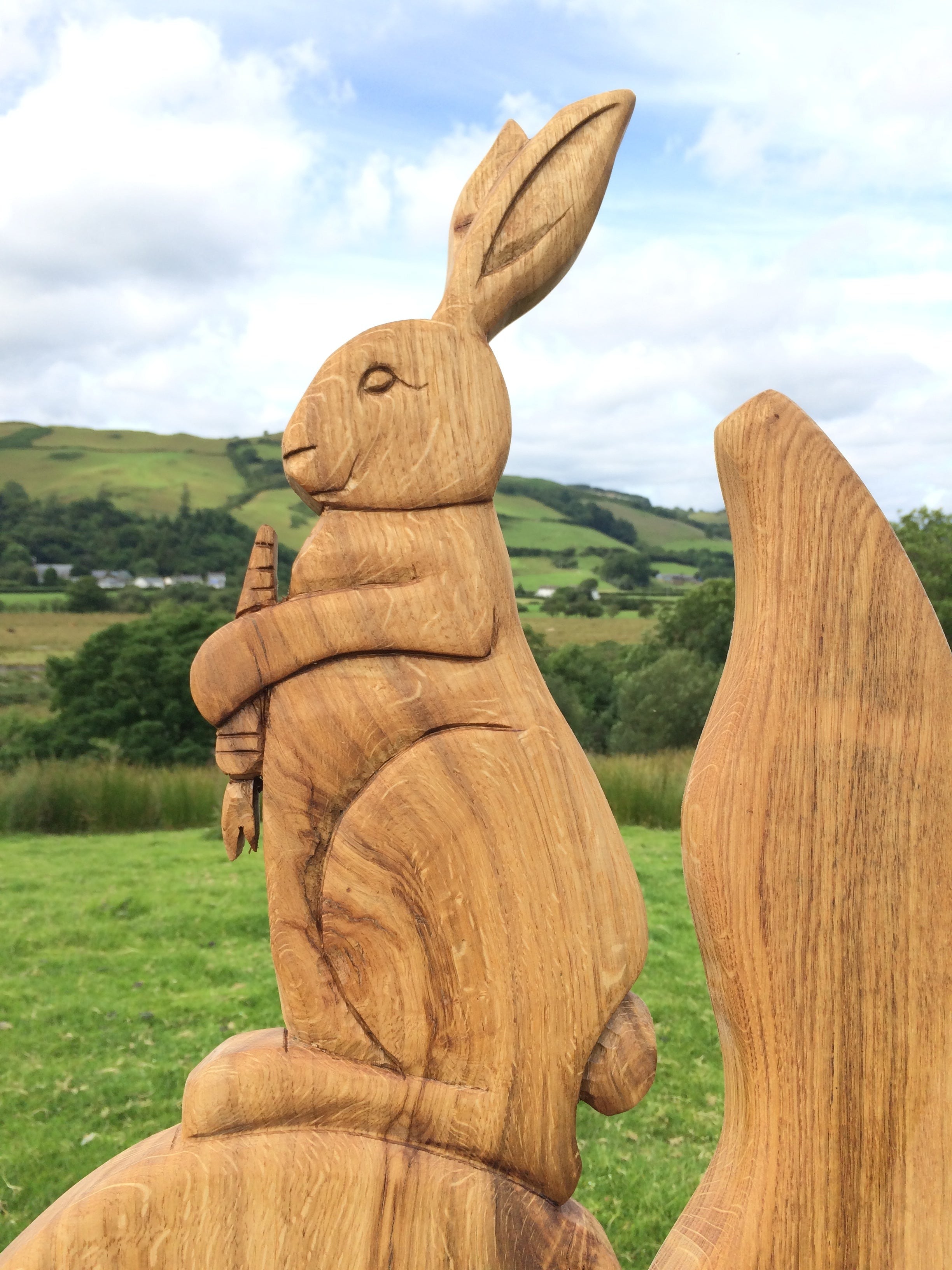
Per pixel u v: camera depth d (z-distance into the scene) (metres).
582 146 0.99
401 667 0.92
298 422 0.92
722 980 0.90
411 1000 0.90
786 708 0.89
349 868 0.90
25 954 4.47
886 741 0.90
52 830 7.64
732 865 0.88
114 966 4.30
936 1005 0.89
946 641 0.92
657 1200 2.52
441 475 0.93
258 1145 0.85
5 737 10.12
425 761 0.91
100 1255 0.81
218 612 11.33
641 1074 0.94
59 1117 3.01
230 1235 0.84
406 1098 0.89
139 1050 3.47
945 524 12.51
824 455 0.91
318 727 0.91
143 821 7.77
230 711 0.91
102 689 10.05
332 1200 0.86
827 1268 0.86
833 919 0.89
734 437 0.92
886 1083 0.88
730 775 0.89
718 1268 0.85
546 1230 0.90
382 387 0.93
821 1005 0.88
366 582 0.92
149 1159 0.84
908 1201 0.87
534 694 0.95
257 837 0.95
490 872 0.91
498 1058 0.90
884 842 0.89
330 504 0.94
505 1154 0.90
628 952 0.93
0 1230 2.43
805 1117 0.88
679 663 10.85
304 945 0.90
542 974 0.91
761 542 0.91
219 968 4.26
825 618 0.90
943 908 0.90
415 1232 0.87
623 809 7.71
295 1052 0.88
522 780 0.92
